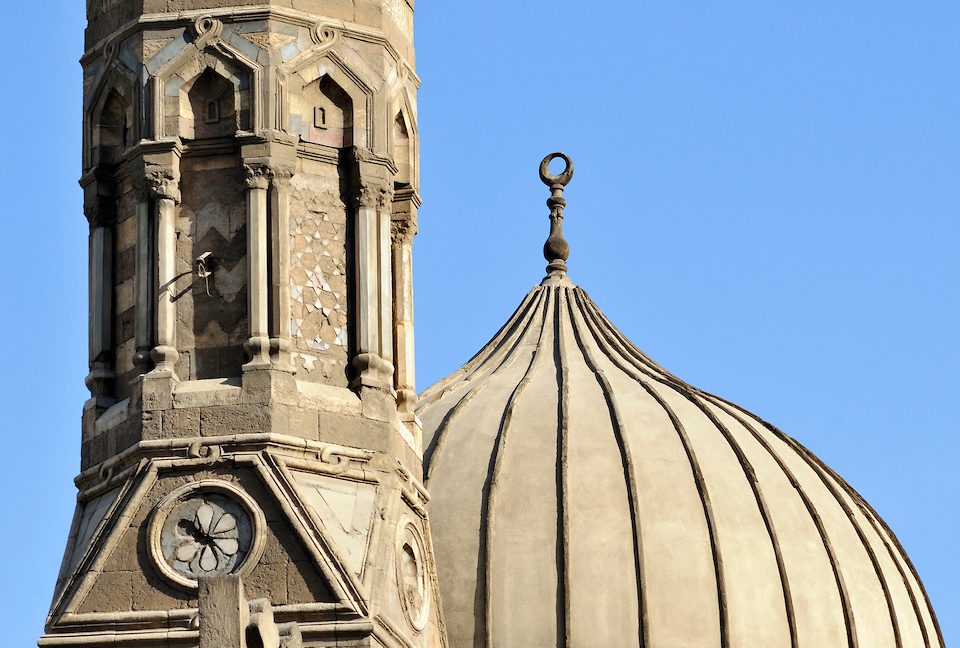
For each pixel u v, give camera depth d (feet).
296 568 231.30
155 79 246.68
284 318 240.94
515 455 288.30
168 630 229.66
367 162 248.52
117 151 250.37
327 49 249.34
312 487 236.02
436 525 283.18
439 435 292.81
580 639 276.21
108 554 232.94
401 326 254.68
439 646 252.01
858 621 286.25
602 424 292.40
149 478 235.20
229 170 245.45
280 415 237.04
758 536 285.64
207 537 233.14
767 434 303.68
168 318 241.35
